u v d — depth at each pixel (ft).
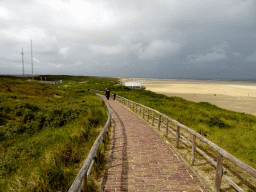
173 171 13.07
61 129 27.25
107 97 82.23
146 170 13.19
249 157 17.51
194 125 31.35
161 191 10.34
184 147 18.88
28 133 28.19
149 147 18.71
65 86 175.73
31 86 83.46
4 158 18.16
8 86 71.20
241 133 27.73
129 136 23.18
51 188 9.91
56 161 13.20
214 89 190.19
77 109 39.14
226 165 14.60
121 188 10.61
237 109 80.12
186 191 10.37
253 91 166.81
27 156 18.44
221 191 10.47
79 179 7.65
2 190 11.07
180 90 179.63
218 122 34.09
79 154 15.89
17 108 36.47
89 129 25.02
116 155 16.35
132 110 50.03
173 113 44.21
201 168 13.71
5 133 26.13
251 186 11.08
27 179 11.01
